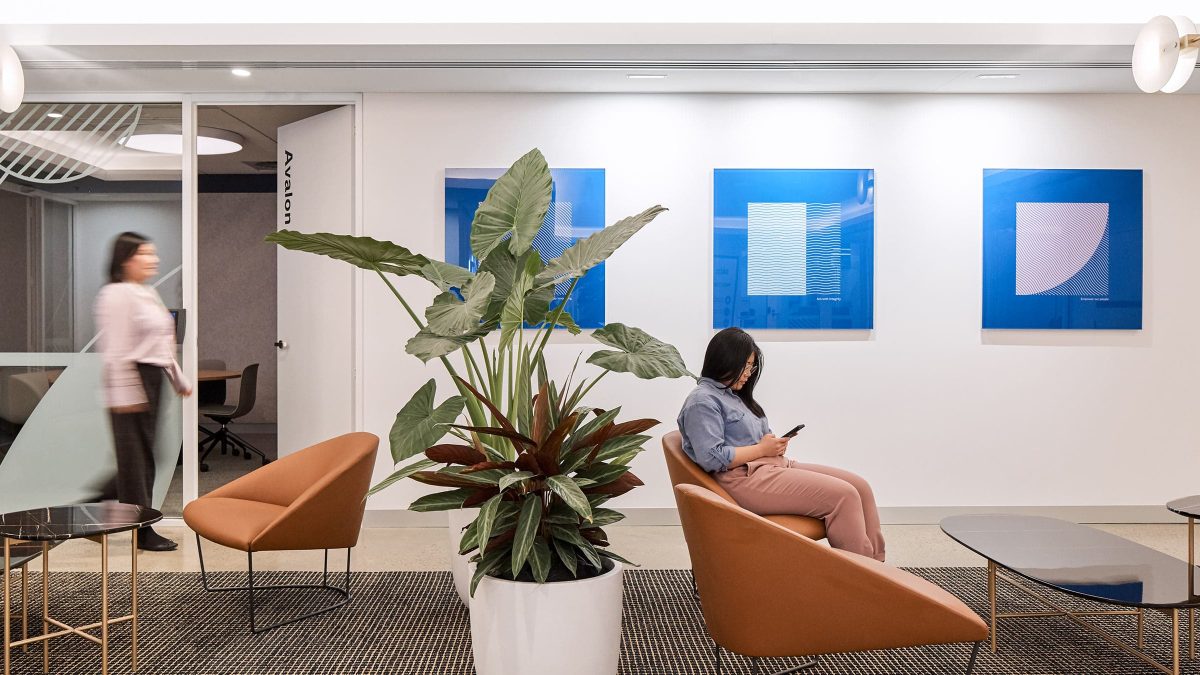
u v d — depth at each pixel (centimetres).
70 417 471
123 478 464
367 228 481
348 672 279
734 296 483
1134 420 488
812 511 311
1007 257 485
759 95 483
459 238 480
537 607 242
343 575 386
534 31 402
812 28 401
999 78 450
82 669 279
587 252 302
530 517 242
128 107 484
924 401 487
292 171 527
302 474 360
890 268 487
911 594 217
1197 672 277
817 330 485
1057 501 488
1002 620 328
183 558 415
